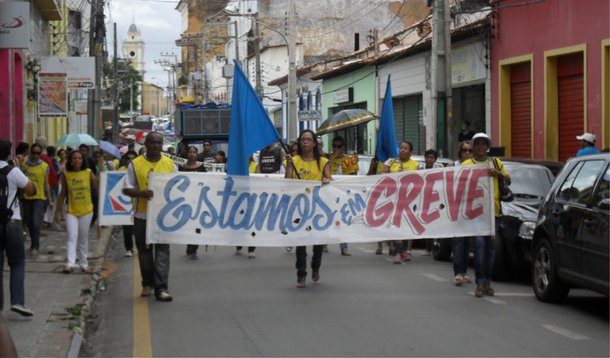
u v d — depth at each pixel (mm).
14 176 8562
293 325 8633
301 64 54844
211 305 9852
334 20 57625
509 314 9172
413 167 13562
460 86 26078
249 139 10602
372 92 35406
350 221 10883
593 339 7949
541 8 20984
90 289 10789
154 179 10148
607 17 18219
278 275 12234
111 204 15383
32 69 24500
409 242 13906
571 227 9156
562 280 9508
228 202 10484
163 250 10234
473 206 10672
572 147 20281
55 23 33469
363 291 10680
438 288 10914
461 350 7477
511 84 23125
